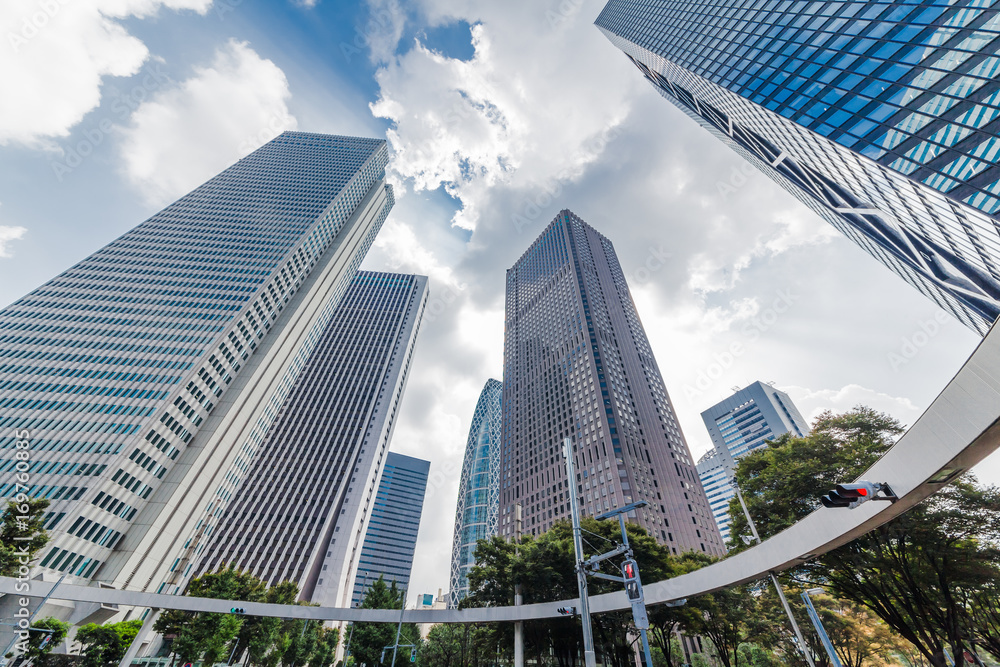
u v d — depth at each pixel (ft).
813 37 136.98
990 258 89.45
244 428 277.23
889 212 121.08
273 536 352.90
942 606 66.85
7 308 267.18
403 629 158.20
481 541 122.11
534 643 117.39
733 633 118.21
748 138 208.85
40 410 213.46
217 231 351.46
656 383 405.18
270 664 153.48
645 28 289.12
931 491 46.83
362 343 532.32
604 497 287.28
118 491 193.77
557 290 462.60
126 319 268.21
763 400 536.83
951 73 91.91
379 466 437.58
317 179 433.07
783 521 92.27
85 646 113.60
